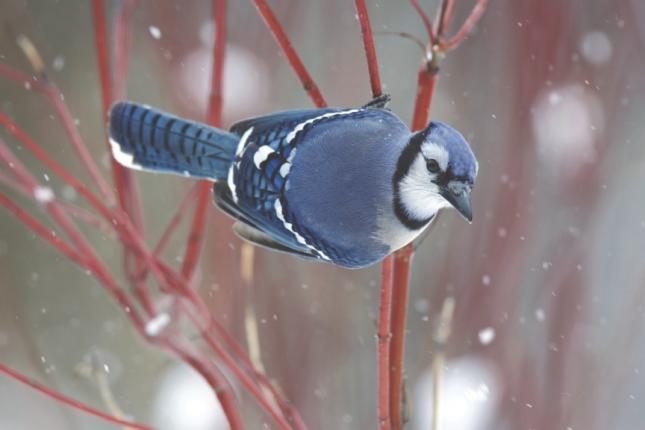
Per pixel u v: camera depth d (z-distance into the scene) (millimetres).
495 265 10680
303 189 7609
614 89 11312
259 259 10469
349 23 13336
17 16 13320
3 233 14281
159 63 11148
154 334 7184
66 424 13250
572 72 10898
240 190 7699
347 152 7559
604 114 11211
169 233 7973
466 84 12328
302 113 7770
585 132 10930
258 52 11773
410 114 14461
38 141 13891
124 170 7793
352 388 10617
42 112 13930
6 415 13281
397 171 7422
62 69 14555
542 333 10367
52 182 13758
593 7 11422
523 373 10023
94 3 7770
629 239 12492
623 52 11359
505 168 10938
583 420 10258
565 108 10812
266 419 10492
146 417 13039
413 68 14672
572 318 10445
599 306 11523
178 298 7363
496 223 10820
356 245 7574
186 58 11016
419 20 14859
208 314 7383
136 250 7355
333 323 10820
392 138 7531
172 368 13438
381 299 6707
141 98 13359
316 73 13055
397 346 7203
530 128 10859
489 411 9773
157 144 7559
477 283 10656
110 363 13703
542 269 10734
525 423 9781
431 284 11875
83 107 14258
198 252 7906
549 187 10961
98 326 14234
